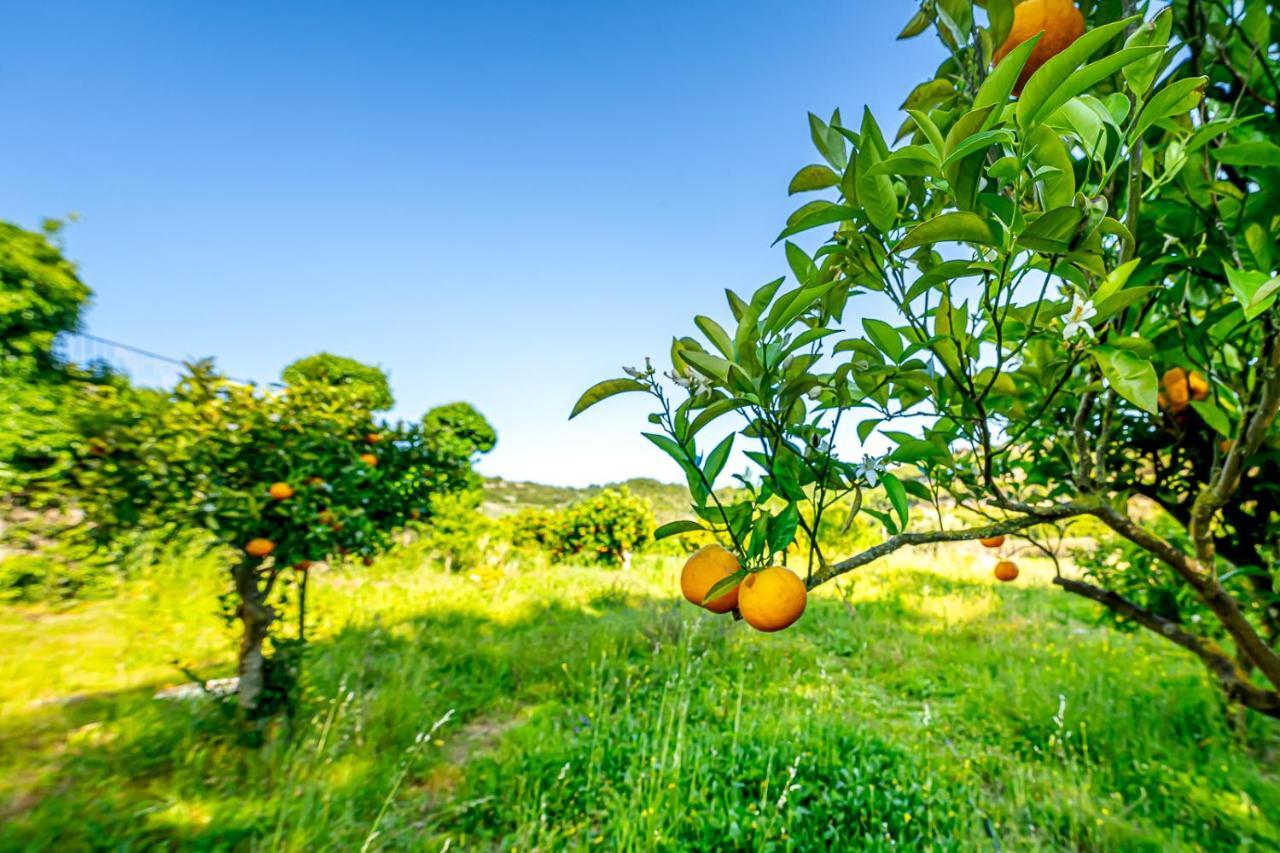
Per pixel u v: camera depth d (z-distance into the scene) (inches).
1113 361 39.8
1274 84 55.2
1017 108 33.7
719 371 44.8
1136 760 143.7
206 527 138.0
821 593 363.3
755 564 47.6
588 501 579.2
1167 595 137.9
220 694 153.6
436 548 439.8
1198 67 53.6
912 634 276.4
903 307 42.0
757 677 206.1
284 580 167.8
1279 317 47.1
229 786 123.7
